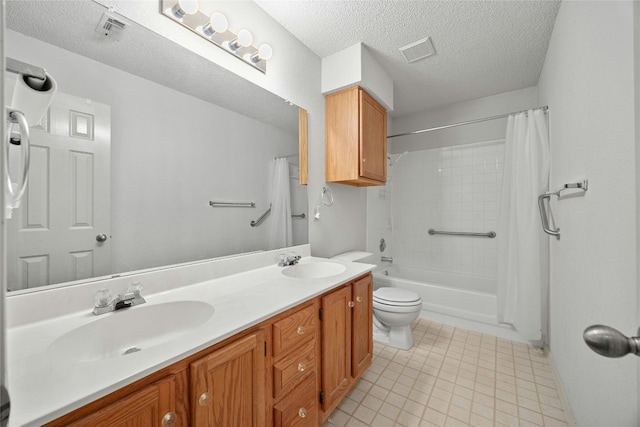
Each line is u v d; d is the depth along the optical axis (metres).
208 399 0.72
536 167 2.04
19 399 0.49
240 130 1.47
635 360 0.71
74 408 0.49
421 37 1.86
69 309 0.86
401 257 3.40
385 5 1.56
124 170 1.02
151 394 0.61
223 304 0.98
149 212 1.09
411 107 3.12
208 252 1.31
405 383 1.64
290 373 1.02
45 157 0.83
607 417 0.89
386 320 2.04
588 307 1.05
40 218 0.82
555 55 1.68
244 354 0.83
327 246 2.15
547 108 2.02
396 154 3.43
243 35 1.38
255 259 1.54
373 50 2.00
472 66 2.22
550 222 1.84
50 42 0.85
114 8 0.99
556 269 1.67
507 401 1.48
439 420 1.35
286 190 1.76
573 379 1.28
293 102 1.82
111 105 0.98
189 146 1.24
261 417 0.88
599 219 0.93
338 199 2.31
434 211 3.17
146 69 1.09
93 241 0.94
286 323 1.01
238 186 1.46
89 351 0.80
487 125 2.83
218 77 1.36
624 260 0.75
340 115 2.04
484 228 2.87
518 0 1.52
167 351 0.66
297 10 1.61
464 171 2.98
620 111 0.77
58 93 0.86
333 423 1.33
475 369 1.78
